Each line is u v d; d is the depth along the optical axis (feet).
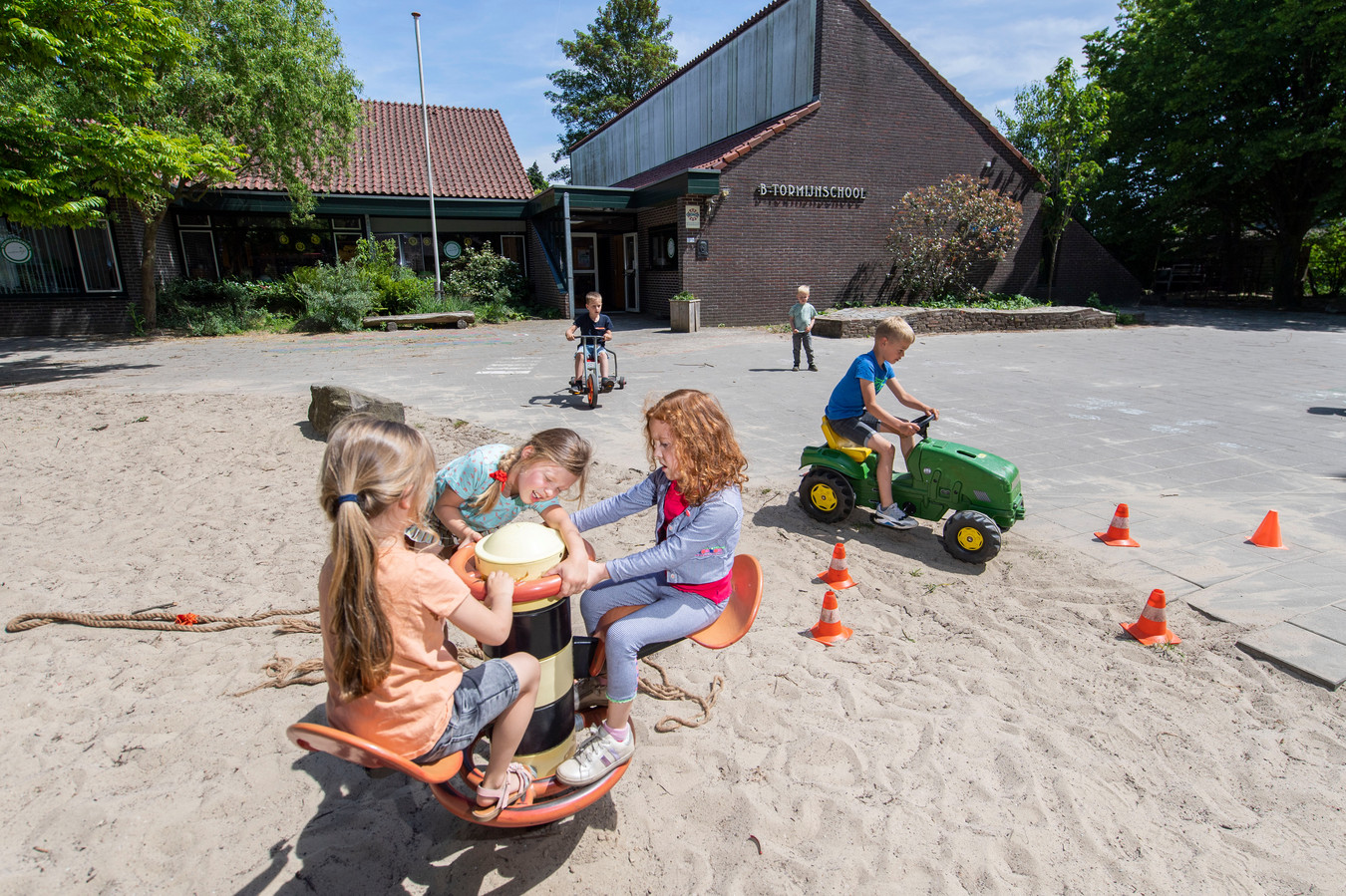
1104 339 57.36
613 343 54.08
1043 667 12.23
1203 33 74.79
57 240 56.18
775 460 23.50
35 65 36.63
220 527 17.70
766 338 57.16
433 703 6.29
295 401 30.42
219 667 11.76
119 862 7.96
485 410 30.14
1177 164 79.36
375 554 6.01
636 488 8.99
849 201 68.54
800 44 65.98
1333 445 25.73
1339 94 71.41
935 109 69.77
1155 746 10.23
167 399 30.86
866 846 8.43
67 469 21.93
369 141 78.48
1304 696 11.42
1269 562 16.07
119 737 10.01
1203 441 26.27
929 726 10.60
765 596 14.73
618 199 66.95
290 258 69.92
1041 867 8.11
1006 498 16.15
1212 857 8.27
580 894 7.77
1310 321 69.92
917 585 15.26
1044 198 75.25
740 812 8.93
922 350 51.16
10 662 11.78
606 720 7.94
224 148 49.44
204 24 51.03
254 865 8.00
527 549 6.97
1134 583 15.23
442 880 7.89
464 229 76.02
